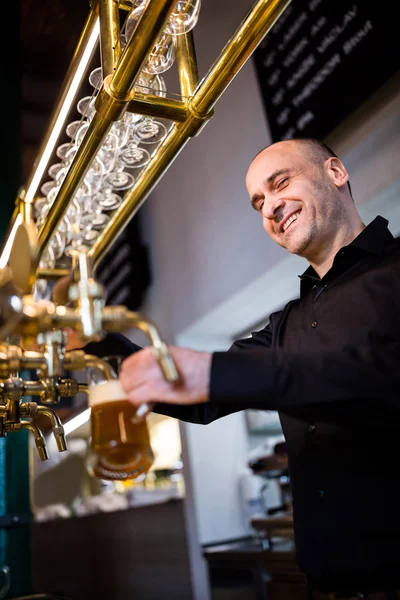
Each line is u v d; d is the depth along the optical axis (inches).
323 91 81.0
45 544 189.6
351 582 34.9
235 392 26.0
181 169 122.1
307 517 37.7
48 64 94.5
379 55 71.6
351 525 34.7
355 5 76.5
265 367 26.5
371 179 73.0
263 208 49.8
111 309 24.0
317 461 37.5
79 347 38.0
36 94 103.0
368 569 33.7
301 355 27.3
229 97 106.7
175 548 114.3
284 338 44.9
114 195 46.3
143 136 38.9
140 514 128.9
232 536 109.7
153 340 23.3
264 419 116.6
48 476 197.3
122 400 27.2
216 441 115.8
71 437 171.2
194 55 37.0
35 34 88.6
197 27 118.2
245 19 30.3
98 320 23.5
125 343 39.1
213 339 123.7
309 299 45.2
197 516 108.4
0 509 67.8
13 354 26.6
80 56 35.8
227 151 105.4
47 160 42.8
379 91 73.0
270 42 94.1
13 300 23.8
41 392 31.3
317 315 42.0
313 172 48.7
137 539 129.9
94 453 27.1
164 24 27.9
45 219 43.6
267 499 112.3
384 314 36.9
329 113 79.3
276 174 48.8
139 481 155.6
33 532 199.3
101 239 50.9
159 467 169.2
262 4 29.2
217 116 109.8
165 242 127.1
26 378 70.0
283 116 88.6
